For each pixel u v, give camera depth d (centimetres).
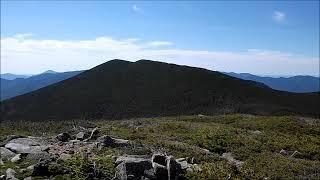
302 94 14512
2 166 2588
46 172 2377
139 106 13538
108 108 13738
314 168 2862
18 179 2292
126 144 3206
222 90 14238
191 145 3594
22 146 3178
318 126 5209
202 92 14200
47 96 15762
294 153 3522
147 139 3738
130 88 15612
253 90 14375
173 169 2453
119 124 5541
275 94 14025
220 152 3472
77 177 2288
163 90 14950
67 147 3109
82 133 3650
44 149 3011
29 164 2598
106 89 15775
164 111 12544
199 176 2478
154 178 2372
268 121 5397
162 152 3097
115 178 2311
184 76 16188
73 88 16275
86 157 2595
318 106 12412
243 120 5806
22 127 5362
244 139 3919
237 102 12612
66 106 14438
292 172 2750
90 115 13175
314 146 3847
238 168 2836
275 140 3994
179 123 5081
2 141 3675
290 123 5194
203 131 4275
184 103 13175
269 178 2605
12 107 14900
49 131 4831
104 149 2972
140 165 2419
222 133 4094
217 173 2553
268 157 3188
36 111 14188
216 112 11362
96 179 2295
